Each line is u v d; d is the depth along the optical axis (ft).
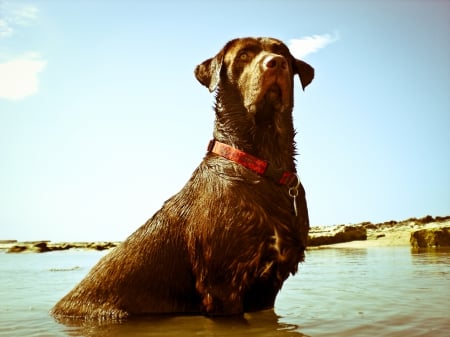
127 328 2.87
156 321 3.03
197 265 3.10
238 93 3.26
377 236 18.07
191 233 3.13
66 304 3.48
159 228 3.32
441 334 2.48
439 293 3.99
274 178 3.07
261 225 2.91
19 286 5.60
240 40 3.39
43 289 5.28
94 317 3.27
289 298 4.00
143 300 3.27
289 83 3.20
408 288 4.36
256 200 2.95
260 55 3.22
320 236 18.58
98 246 19.95
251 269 2.92
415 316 2.99
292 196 3.10
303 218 3.13
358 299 3.81
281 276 3.02
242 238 2.89
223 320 2.98
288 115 3.30
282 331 2.68
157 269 3.26
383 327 2.71
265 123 3.17
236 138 3.17
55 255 15.06
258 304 3.18
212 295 3.02
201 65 3.60
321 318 3.04
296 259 3.03
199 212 3.09
